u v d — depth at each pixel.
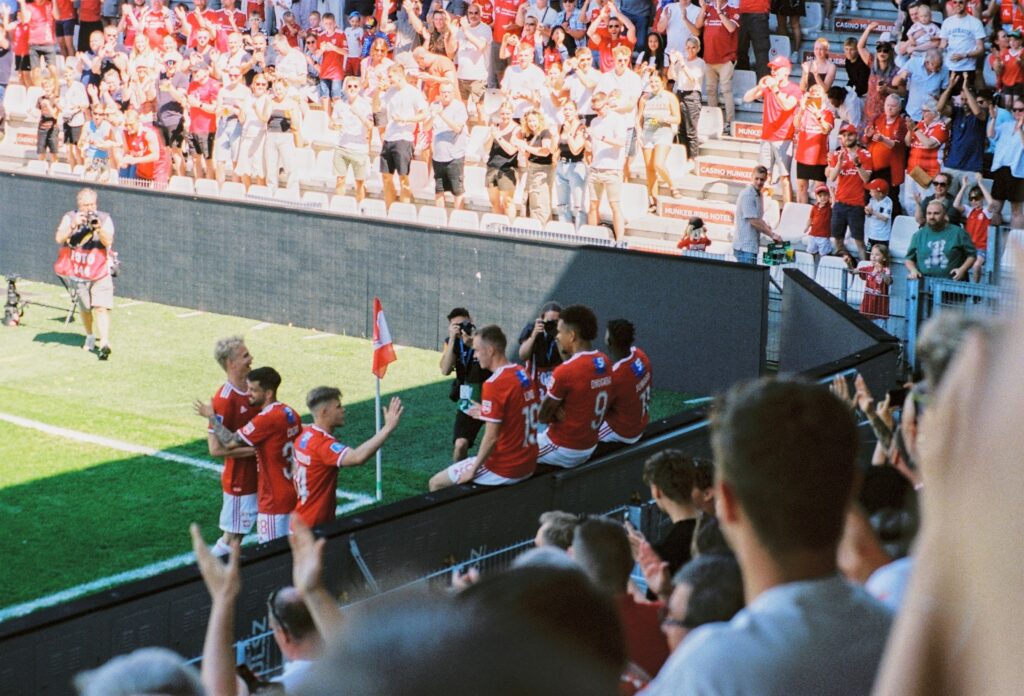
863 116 18.84
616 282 17.31
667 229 20.58
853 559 2.98
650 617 4.25
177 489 13.32
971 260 16.14
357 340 19.42
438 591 0.86
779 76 19.83
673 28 21.61
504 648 0.72
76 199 21.92
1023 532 0.66
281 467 10.59
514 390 9.74
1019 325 0.69
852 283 17.08
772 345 17.42
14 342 19.08
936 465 0.72
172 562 11.57
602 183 20.12
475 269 18.33
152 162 24.50
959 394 0.70
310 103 25.58
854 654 1.66
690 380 17.02
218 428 10.59
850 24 22.34
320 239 19.62
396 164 21.97
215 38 26.08
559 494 10.08
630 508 8.73
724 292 16.64
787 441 1.78
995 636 0.66
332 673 0.70
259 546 8.32
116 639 7.57
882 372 13.15
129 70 25.62
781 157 20.00
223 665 3.76
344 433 15.34
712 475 6.50
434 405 16.36
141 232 21.44
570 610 1.05
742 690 1.63
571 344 10.52
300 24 26.72
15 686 7.15
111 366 17.98
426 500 9.19
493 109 23.88
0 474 13.66
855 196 18.16
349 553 8.53
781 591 1.74
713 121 21.62
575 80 21.31
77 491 13.21
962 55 18.20
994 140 17.48
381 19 25.03
